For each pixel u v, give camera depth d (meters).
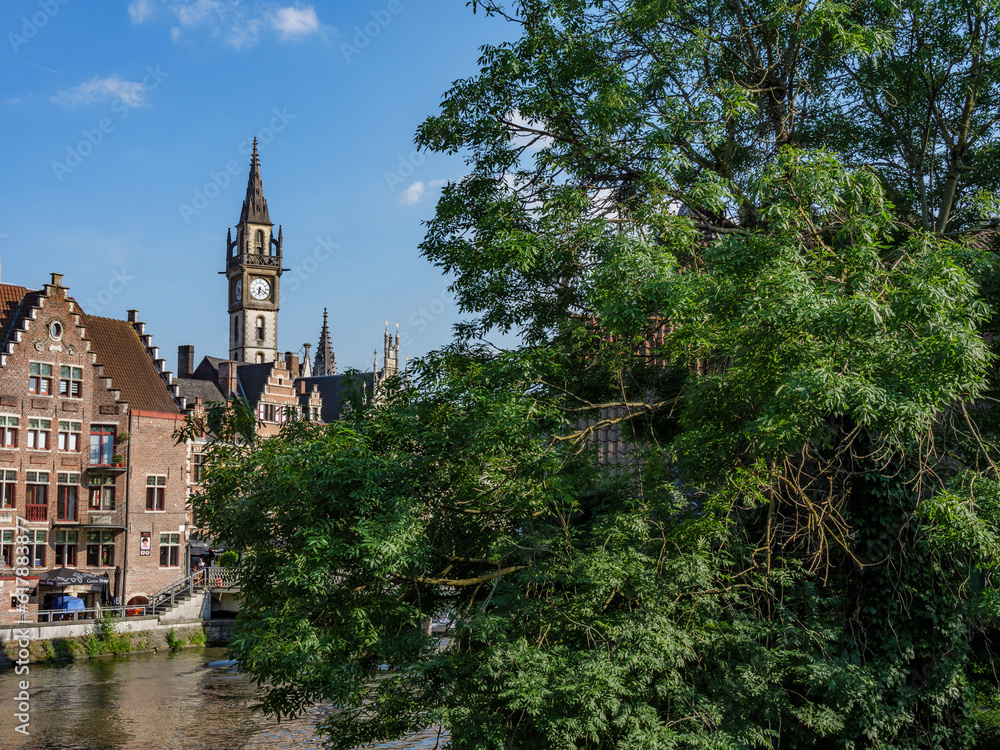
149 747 24.44
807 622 14.55
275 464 12.32
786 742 14.21
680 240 13.73
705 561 13.82
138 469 48.34
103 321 52.41
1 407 43.56
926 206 16.91
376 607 12.26
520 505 13.62
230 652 12.11
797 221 12.80
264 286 95.81
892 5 15.09
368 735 13.46
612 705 11.88
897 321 10.73
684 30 16.30
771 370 11.42
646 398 17.62
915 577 14.84
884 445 13.82
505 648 12.57
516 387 13.77
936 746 14.41
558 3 15.61
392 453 13.17
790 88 16.69
